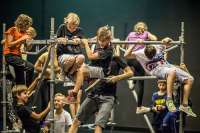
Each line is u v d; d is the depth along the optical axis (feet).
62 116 22.17
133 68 24.67
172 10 32.53
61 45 20.57
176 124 22.75
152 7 32.86
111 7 33.55
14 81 23.00
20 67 22.07
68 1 34.17
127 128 33.04
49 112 20.25
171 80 20.75
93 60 18.58
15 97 21.40
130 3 33.22
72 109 24.13
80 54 20.65
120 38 33.35
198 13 32.12
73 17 20.62
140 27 25.84
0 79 22.89
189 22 32.24
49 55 19.57
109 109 18.19
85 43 18.74
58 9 34.32
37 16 34.63
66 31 20.68
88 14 33.86
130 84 26.81
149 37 25.82
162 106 23.57
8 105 22.40
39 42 19.03
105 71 18.47
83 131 31.65
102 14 33.65
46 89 25.04
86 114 18.63
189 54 32.22
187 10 32.27
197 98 31.86
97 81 18.39
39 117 21.35
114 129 33.27
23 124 21.40
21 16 21.80
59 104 21.94
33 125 21.34
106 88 18.42
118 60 18.66
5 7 35.04
